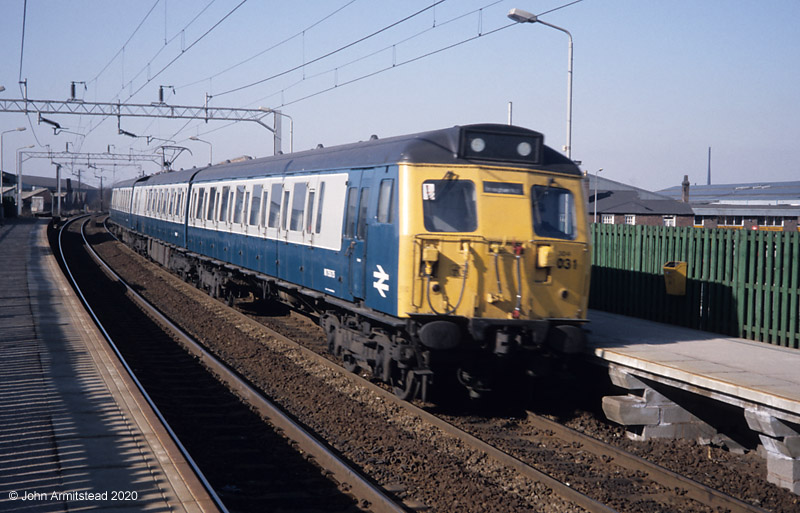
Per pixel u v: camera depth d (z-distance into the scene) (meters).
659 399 8.94
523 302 9.45
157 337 15.16
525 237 9.46
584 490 7.14
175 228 24.38
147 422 8.12
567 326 9.52
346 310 11.77
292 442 8.39
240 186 17.36
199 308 19.03
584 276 9.85
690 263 12.27
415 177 9.35
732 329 11.34
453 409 10.12
